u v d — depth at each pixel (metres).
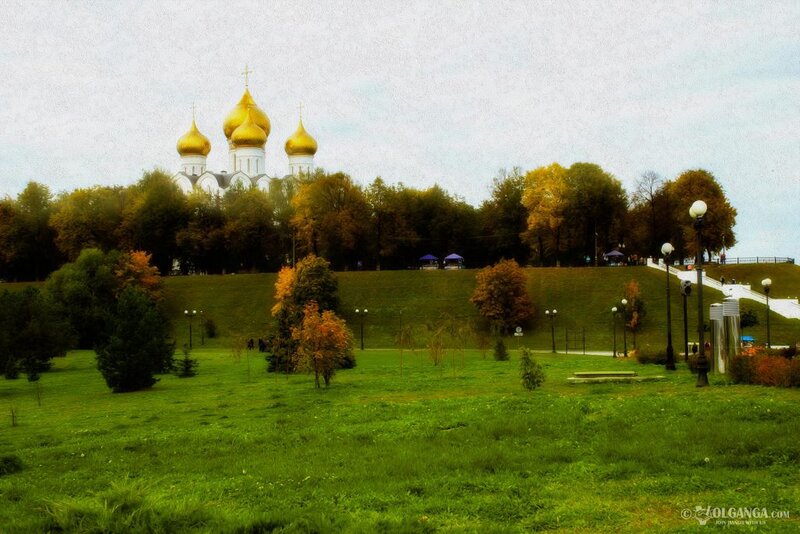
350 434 24.48
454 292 102.75
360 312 98.62
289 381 47.84
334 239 115.69
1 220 124.25
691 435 20.31
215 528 13.98
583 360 55.66
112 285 95.25
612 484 17.00
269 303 104.69
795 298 91.44
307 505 16.36
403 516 15.26
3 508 17.75
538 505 15.74
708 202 111.50
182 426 29.28
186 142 160.88
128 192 132.38
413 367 54.34
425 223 131.75
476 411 26.56
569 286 98.94
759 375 27.72
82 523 14.05
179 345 91.06
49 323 64.25
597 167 116.69
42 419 36.09
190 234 120.31
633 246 122.56
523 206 125.06
